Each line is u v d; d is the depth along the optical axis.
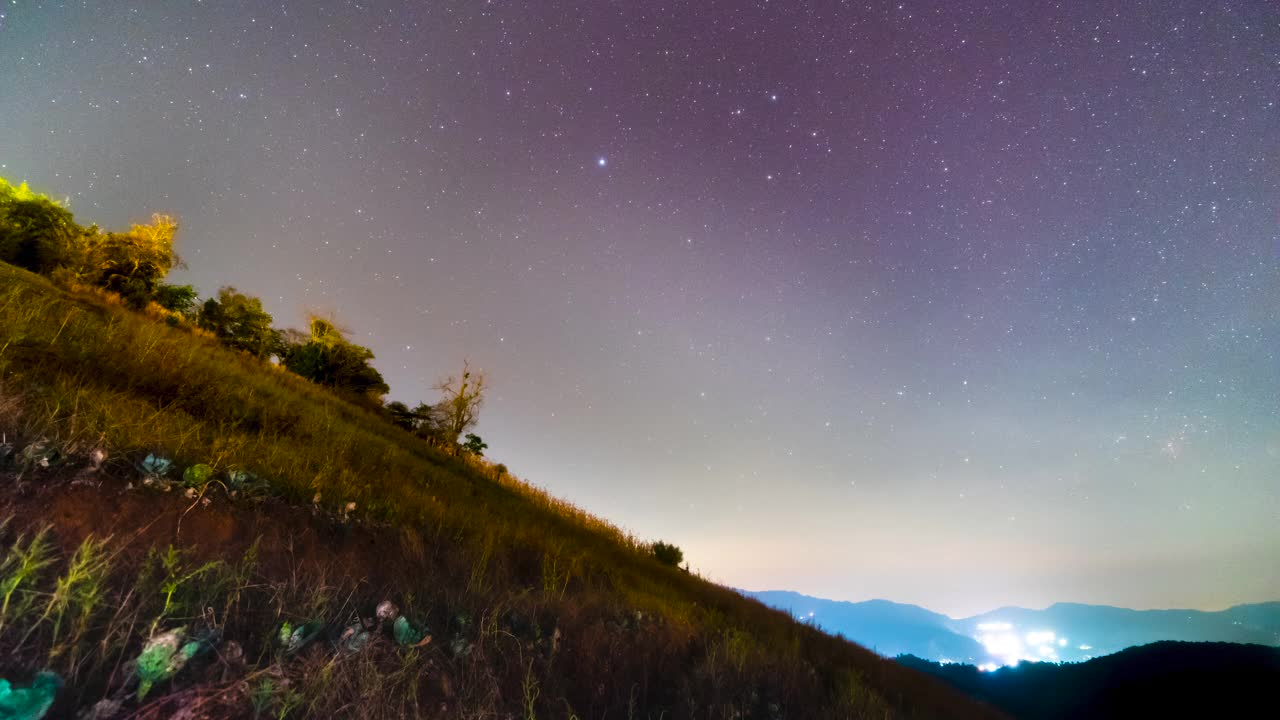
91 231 17.92
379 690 2.46
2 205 15.75
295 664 2.42
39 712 1.57
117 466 3.47
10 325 5.34
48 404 3.78
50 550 2.30
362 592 3.53
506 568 5.92
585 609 5.27
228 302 22.88
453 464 19.23
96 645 1.93
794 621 14.44
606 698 3.53
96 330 7.21
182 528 3.12
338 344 27.97
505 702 2.98
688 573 20.31
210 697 1.96
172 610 2.32
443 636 3.45
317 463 6.68
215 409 6.90
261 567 3.14
